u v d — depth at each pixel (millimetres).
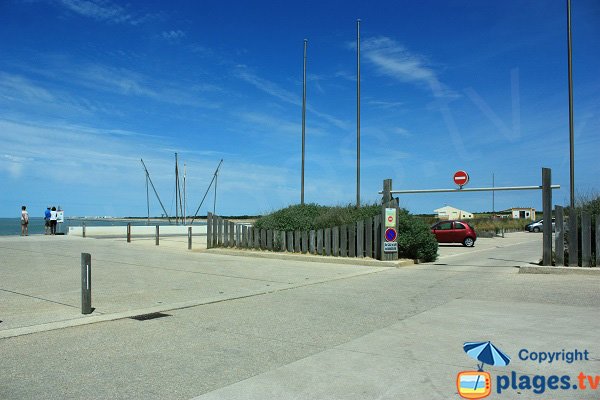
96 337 7000
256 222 21438
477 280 13156
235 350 6359
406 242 17891
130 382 5160
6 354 6145
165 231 39469
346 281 13078
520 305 9398
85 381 5180
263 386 5059
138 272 14438
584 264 14000
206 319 8203
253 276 13844
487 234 46125
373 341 6781
